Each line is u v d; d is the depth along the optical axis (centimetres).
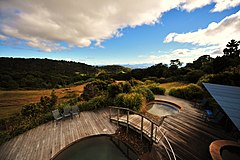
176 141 439
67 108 723
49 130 589
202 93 958
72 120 691
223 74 1220
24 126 600
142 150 444
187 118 630
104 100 908
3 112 1345
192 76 2028
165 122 584
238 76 1135
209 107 746
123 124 596
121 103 820
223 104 365
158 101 999
